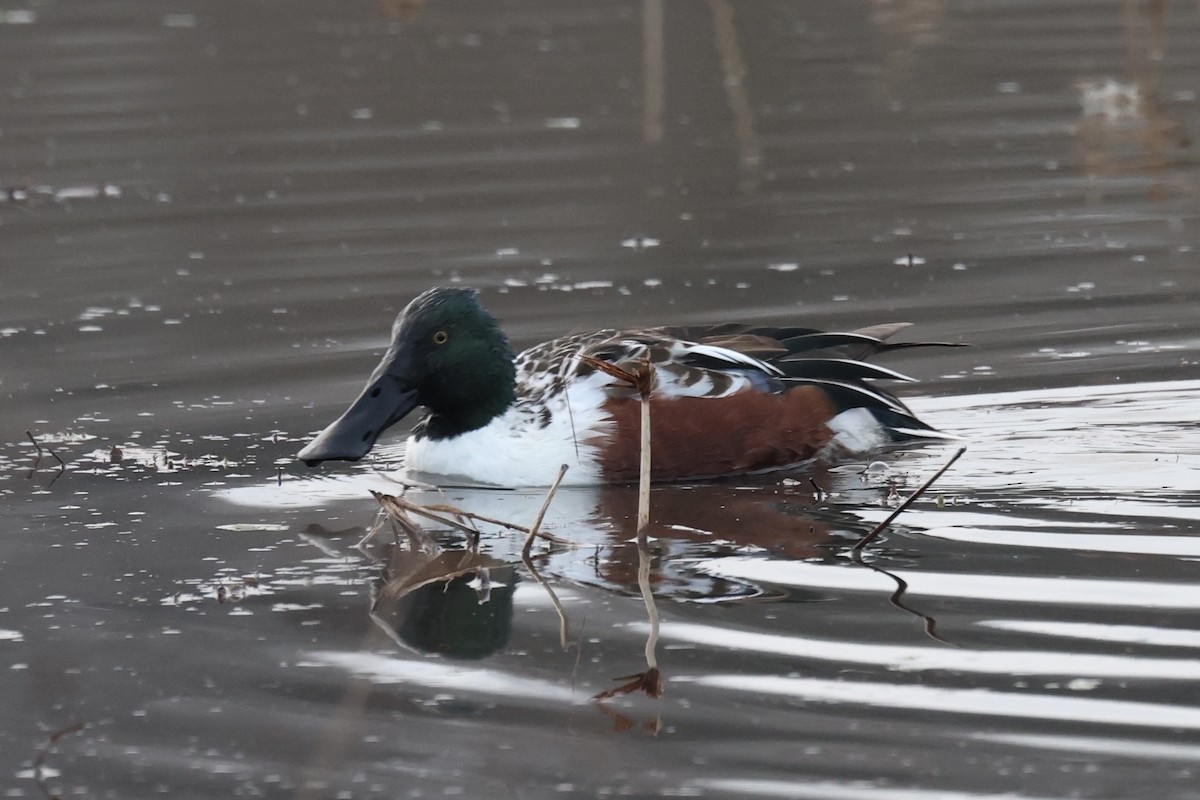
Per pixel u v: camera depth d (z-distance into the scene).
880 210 18.61
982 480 11.23
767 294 15.66
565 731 7.62
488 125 22.89
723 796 6.99
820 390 12.15
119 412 12.95
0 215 19.11
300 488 11.51
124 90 24.95
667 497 11.37
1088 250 16.86
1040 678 7.93
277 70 26.23
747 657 8.32
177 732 7.74
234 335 14.80
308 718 7.85
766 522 10.60
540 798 7.03
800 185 19.73
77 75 25.92
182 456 12.03
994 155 20.80
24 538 10.44
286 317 15.32
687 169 20.50
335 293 16.03
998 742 7.33
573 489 11.66
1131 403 12.77
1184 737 7.30
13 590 9.55
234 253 17.45
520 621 8.92
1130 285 15.69
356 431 11.54
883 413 12.31
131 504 11.09
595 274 16.47
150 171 20.88
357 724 7.77
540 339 14.36
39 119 23.39
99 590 9.54
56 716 7.93
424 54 27.06
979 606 8.86
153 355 14.33
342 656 8.55
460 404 11.80
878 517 10.59
